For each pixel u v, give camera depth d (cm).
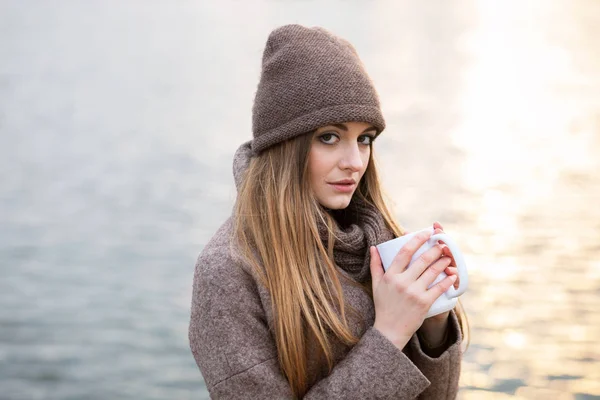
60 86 4597
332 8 9406
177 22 9188
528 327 882
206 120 3241
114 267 1291
